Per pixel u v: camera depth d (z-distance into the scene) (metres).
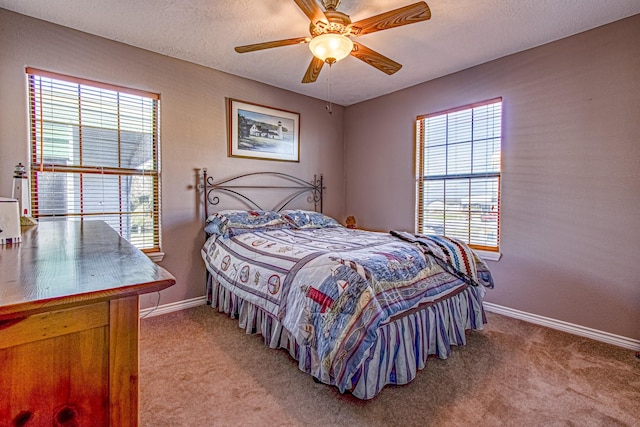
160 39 2.61
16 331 0.56
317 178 4.15
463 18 2.28
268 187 3.67
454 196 3.30
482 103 3.03
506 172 2.88
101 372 0.65
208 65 3.12
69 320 0.61
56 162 2.47
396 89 3.75
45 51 2.37
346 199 4.44
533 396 1.74
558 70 2.58
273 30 2.46
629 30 2.27
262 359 2.12
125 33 2.52
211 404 1.67
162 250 2.94
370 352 1.66
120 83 2.68
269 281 2.07
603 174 2.39
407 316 1.90
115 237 1.30
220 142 3.27
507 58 2.86
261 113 3.57
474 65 3.07
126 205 2.79
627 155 2.29
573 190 2.53
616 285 2.35
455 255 2.29
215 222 3.00
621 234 2.33
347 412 1.61
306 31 2.46
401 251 2.09
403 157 3.74
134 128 2.81
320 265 1.84
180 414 1.59
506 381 1.88
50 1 2.12
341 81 3.50
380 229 4.02
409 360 1.84
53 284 0.64
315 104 4.09
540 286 2.71
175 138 2.98
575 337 2.47
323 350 1.59
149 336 2.45
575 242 2.53
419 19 1.75
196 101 3.10
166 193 2.95
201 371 1.97
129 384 0.67
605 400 1.70
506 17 2.27
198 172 3.14
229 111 3.32
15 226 1.13
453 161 3.30
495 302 2.98
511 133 2.85
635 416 1.58
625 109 2.29
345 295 1.63
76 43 2.48
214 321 2.74
